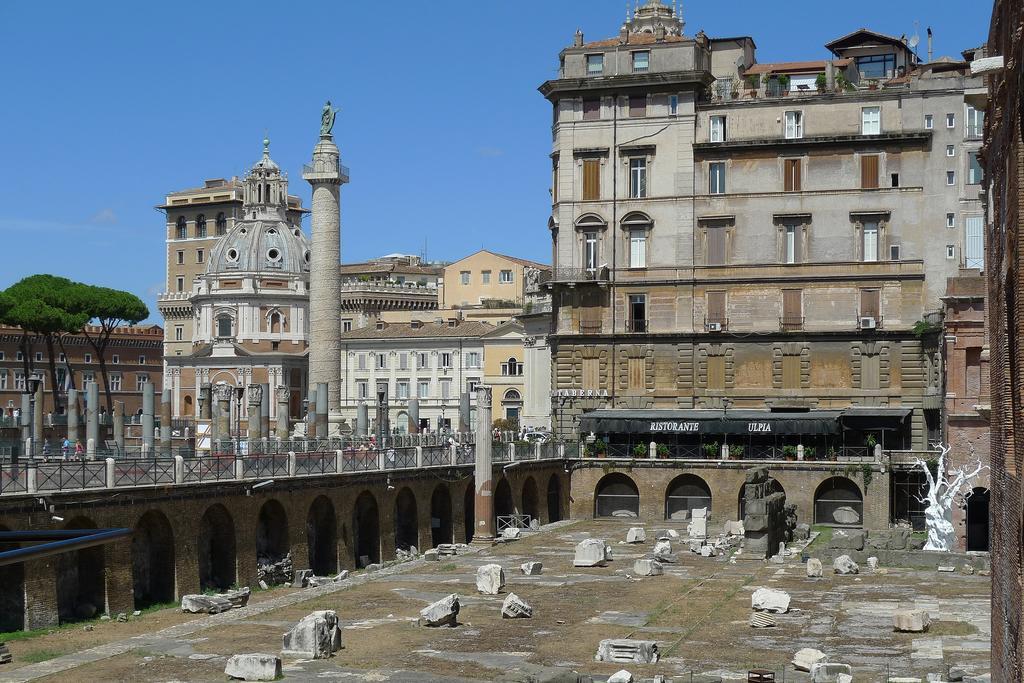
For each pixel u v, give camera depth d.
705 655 48.91
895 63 122.75
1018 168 25.80
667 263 107.50
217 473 66.25
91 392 75.12
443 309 193.25
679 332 107.06
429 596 62.38
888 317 103.56
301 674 45.06
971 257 101.88
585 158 109.19
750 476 79.81
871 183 103.81
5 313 146.00
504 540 87.94
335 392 106.94
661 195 107.56
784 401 105.19
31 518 53.81
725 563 75.38
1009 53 27.58
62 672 45.25
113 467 58.56
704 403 106.75
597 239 109.25
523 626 54.62
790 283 105.38
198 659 47.34
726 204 106.50
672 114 107.31
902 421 100.31
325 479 75.12
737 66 117.31
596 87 108.31
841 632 53.31
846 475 98.00
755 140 105.44
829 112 104.75
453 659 47.84
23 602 54.19
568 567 73.50
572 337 109.25
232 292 198.12
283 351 198.50
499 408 168.38
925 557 72.88
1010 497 28.72
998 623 34.47
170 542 63.03
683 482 104.12
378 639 51.56
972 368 79.81
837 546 75.44
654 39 111.19
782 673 45.53
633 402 108.12
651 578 68.94
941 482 81.75
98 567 58.91
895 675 44.88
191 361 198.50
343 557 76.69
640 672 45.78
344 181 108.31
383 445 89.06
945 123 102.62
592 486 105.88
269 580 70.19
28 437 82.31
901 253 103.12
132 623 57.12
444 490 90.56
